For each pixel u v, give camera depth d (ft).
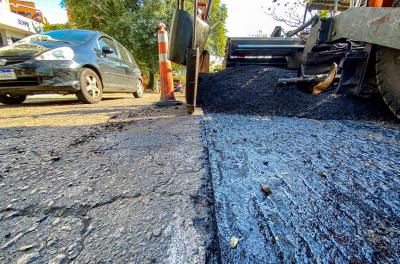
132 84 18.31
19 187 2.92
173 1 40.40
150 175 3.29
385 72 6.77
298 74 10.01
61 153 4.14
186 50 7.07
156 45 39.75
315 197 2.87
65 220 2.31
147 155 4.06
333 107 8.58
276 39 13.60
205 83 11.55
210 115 8.32
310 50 8.91
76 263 1.79
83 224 2.25
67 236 2.08
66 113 8.70
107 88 14.08
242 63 14.74
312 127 6.64
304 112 8.48
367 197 2.88
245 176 3.42
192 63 7.13
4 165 3.59
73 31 13.53
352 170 3.68
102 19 41.70
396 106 6.73
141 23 37.40
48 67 10.16
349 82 7.72
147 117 7.59
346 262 1.90
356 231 2.27
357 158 4.21
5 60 9.91
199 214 2.42
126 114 8.31
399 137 5.59
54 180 3.12
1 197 2.69
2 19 44.62
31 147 4.45
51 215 2.38
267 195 2.89
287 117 8.16
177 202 2.62
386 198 2.86
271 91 10.03
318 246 2.07
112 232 2.14
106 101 15.20
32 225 2.23
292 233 2.23
